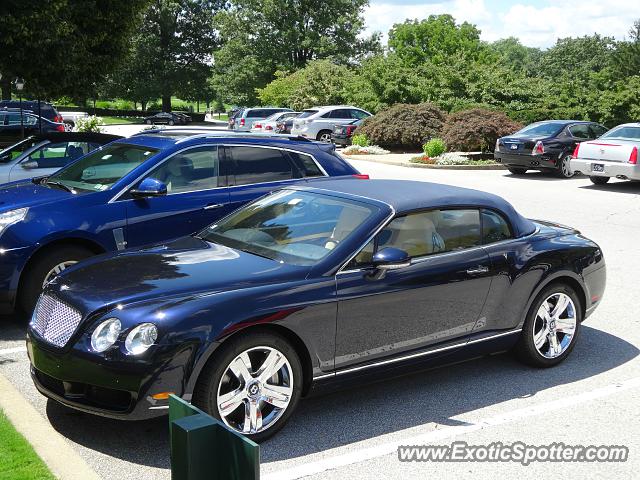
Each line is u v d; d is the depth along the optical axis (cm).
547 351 591
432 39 7531
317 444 450
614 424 488
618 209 1441
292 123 3356
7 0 1675
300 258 485
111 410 415
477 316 539
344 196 541
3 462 385
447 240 531
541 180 1967
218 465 253
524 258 560
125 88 7438
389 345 495
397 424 482
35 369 462
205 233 557
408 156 2755
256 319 432
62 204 676
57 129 2248
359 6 6862
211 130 828
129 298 430
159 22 7356
